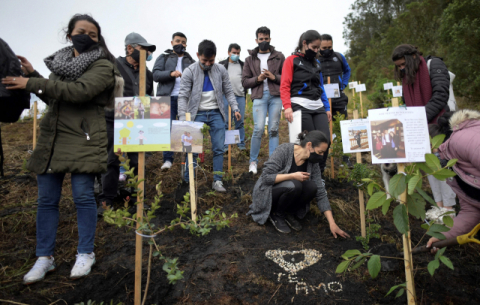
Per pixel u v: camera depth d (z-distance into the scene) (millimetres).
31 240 3006
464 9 9281
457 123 2363
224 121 3896
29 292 2318
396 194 1824
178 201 3699
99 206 3414
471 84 9039
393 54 3402
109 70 2369
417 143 1934
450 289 2469
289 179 3061
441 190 3277
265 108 4328
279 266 2641
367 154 5598
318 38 3592
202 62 3674
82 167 2293
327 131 3713
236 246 2879
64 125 2324
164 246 2879
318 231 3205
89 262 2488
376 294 2400
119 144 2047
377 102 9625
